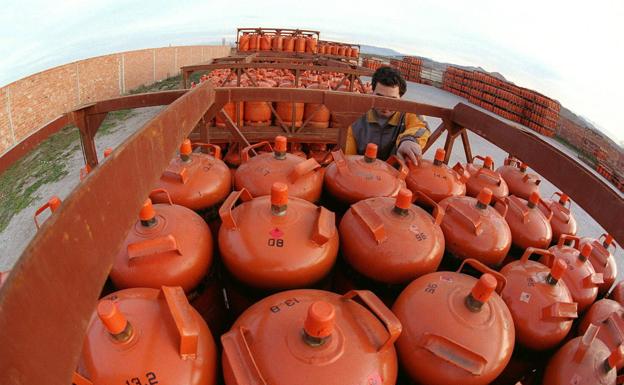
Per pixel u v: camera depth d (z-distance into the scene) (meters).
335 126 3.91
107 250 0.55
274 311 0.87
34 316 0.38
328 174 1.60
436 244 1.16
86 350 0.75
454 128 2.15
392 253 1.11
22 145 1.90
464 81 14.08
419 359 0.89
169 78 17.92
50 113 9.88
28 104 8.98
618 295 1.63
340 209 1.56
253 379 0.74
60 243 0.43
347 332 0.82
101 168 0.54
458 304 0.93
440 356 0.84
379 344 0.82
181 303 0.82
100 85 12.57
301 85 5.46
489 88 12.52
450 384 0.86
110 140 9.38
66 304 0.44
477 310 0.92
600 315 1.32
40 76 9.44
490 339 0.88
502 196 1.74
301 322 0.82
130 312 0.81
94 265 0.51
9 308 0.34
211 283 1.17
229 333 0.83
